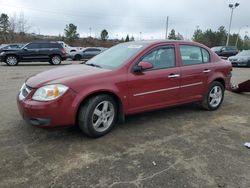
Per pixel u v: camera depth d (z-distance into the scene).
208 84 5.55
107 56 5.00
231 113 5.68
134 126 4.71
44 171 3.19
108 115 4.28
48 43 18.45
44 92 3.76
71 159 3.47
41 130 4.39
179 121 5.04
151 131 4.50
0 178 3.03
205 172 3.23
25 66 17.02
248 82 7.17
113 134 4.32
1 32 59.94
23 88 4.18
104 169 3.25
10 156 3.52
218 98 5.90
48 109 3.71
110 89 4.11
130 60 4.43
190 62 5.27
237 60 17.91
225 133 4.49
